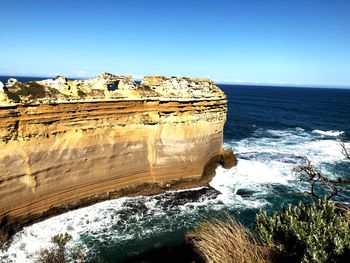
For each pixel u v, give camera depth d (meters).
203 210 20.80
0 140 16.75
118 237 17.42
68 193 19.42
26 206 17.67
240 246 8.12
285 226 9.19
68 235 16.83
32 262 15.11
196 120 23.92
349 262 7.48
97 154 20.39
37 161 17.97
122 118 21.34
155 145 22.75
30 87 18.02
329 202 9.66
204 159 24.81
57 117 18.55
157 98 22.27
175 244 16.92
